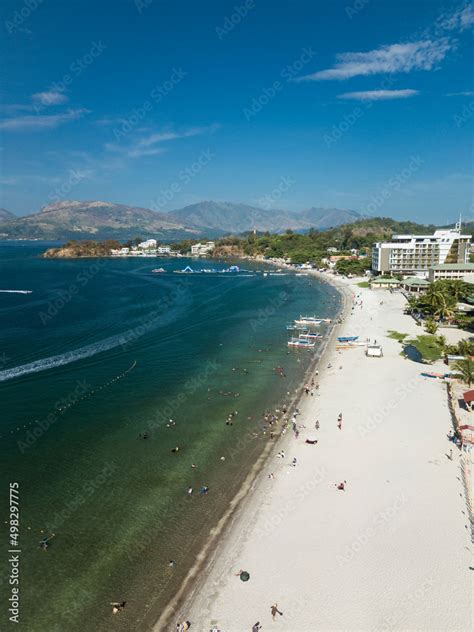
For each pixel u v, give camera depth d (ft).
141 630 121.19
